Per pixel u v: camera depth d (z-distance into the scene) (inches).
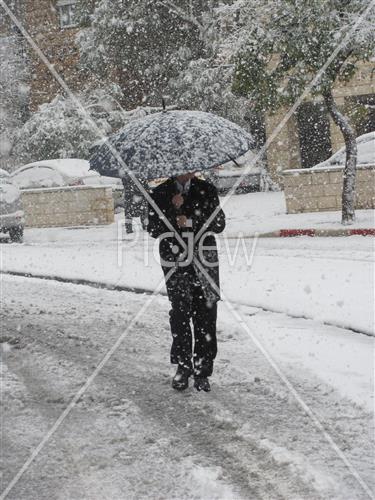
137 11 1131.9
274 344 296.4
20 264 541.3
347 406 225.1
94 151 257.8
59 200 842.8
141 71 1168.2
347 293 365.7
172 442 206.8
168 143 237.5
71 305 396.2
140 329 337.1
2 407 240.7
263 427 213.2
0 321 364.8
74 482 185.3
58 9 1380.4
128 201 724.7
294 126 1140.5
